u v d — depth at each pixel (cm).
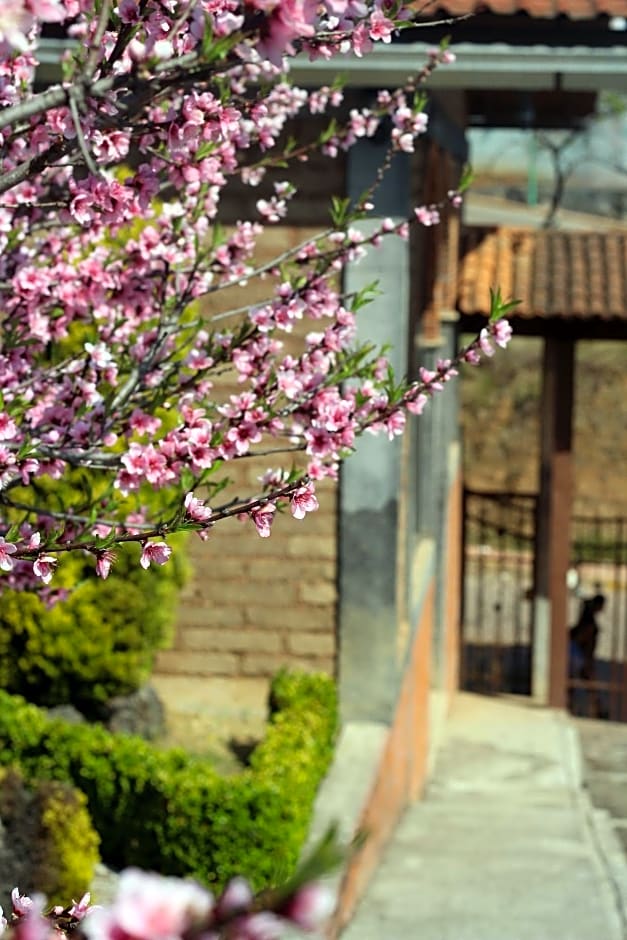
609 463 3788
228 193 1030
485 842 1140
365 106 999
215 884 794
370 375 515
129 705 980
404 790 1260
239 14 387
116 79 363
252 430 492
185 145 441
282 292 556
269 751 896
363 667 1069
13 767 811
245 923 134
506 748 1678
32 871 705
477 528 3512
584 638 2216
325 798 909
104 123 396
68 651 938
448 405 1784
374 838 991
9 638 948
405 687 1219
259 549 1073
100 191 425
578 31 948
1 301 572
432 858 1068
